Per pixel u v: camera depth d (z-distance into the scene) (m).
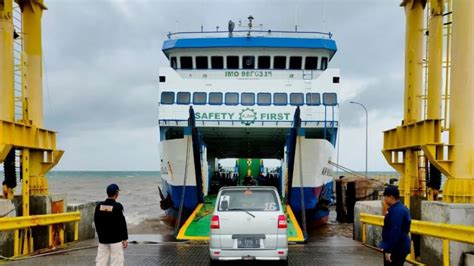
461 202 9.30
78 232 14.78
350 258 10.90
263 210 9.65
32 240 12.23
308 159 17.59
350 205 29.06
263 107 18.16
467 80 9.48
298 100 18.14
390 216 6.43
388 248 6.36
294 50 19.72
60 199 14.30
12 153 13.01
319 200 18.58
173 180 18.19
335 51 20.12
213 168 28.14
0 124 11.19
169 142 18.03
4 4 12.24
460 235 7.91
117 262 7.83
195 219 15.71
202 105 18.20
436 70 11.74
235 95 18.28
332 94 18.22
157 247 12.55
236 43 19.61
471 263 8.45
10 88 12.27
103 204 7.90
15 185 13.18
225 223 9.44
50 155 14.32
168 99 18.28
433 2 11.80
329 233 20.77
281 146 25.09
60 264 10.07
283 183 21.44
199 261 10.49
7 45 12.27
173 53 20.05
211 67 19.88
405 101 13.19
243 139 22.38
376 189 32.25
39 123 14.28
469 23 9.44
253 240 9.38
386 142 13.64
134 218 30.97
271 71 19.50
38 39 14.44
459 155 9.51
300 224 18.97
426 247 9.62
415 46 12.96
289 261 10.52
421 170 13.16
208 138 22.14
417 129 10.95
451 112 9.73
